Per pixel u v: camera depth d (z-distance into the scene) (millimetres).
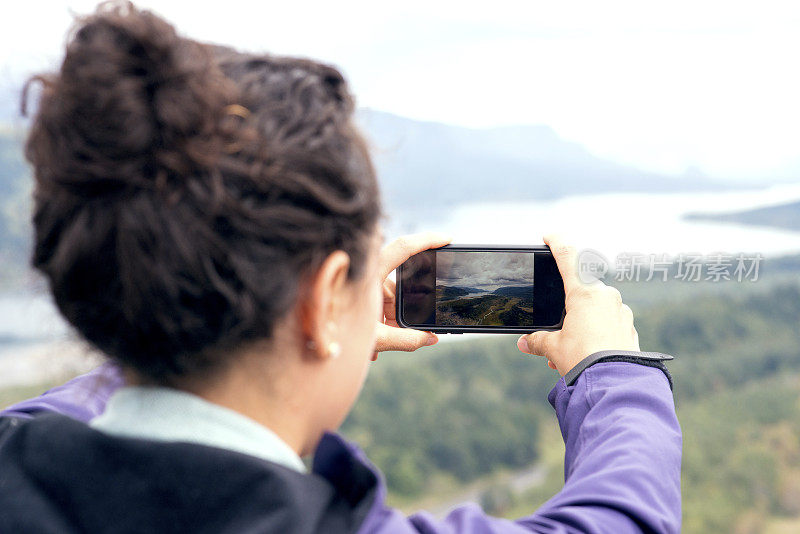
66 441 460
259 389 468
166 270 400
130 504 430
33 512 447
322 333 451
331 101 464
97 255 407
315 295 442
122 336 432
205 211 397
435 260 927
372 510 444
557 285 916
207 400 466
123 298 412
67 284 422
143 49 406
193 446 431
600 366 694
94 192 401
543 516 523
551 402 732
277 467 432
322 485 453
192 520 422
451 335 922
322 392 500
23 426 504
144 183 397
